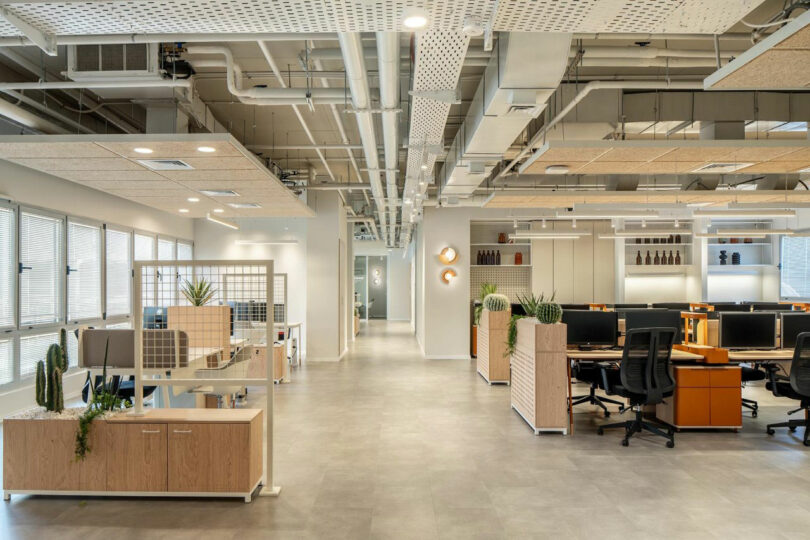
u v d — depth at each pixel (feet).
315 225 37.29
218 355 20.45
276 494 13.08
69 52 14.70
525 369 19.88
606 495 13.05
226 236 41.32
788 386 18.12
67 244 25.04
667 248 39.86
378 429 19.08
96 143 15.33
